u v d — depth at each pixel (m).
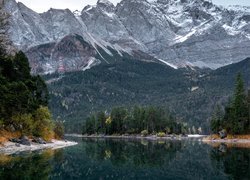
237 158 72.88
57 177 45.09
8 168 51.00
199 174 50.66
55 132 150.62
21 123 105.56
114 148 107.31
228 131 178.00
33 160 63.06
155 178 47.38
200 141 177.75
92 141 166.00
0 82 95.25
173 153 87.25
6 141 92.50
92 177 47.06
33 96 114.62
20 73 109.06
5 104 95.88
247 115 170.50
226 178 46.59
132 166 59.88
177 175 50.03
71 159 68.31
